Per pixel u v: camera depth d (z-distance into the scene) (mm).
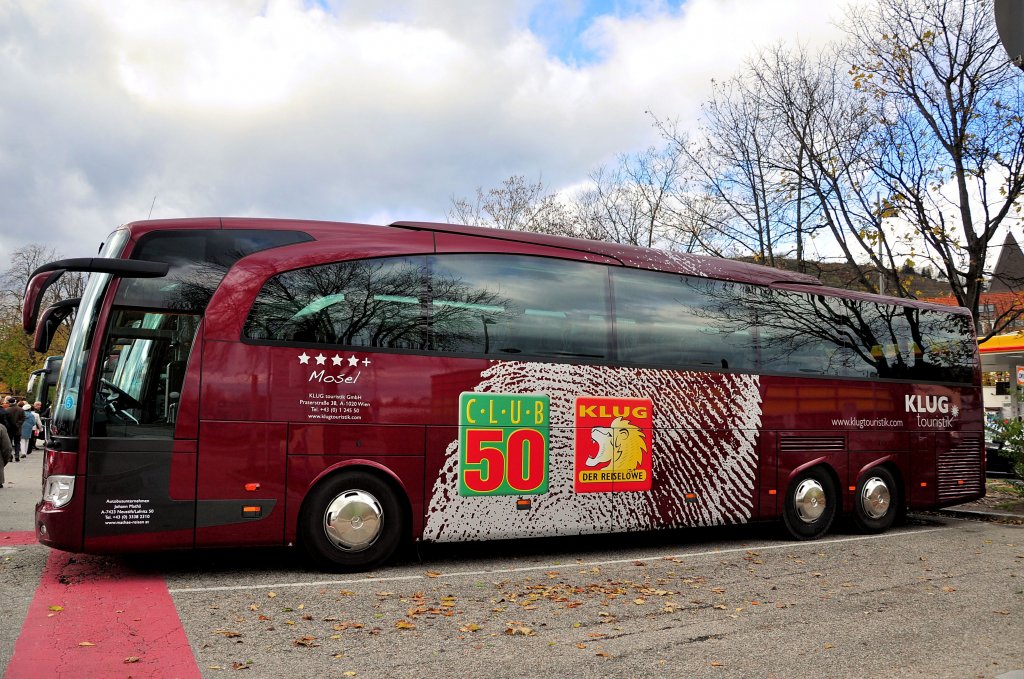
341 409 7949
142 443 7254
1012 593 7605
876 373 12016
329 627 5945
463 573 8094
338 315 8078
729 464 10289
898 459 12078
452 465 8406
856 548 10250
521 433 8820
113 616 6086
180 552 8867
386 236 8531
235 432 7520
